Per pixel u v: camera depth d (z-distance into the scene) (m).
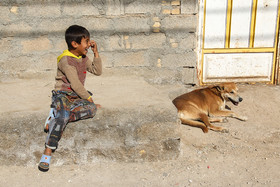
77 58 3.32
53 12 4.94
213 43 5.67
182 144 3.93
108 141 3.59
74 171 3.45
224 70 5.82
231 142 4.02
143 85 4.77
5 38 4.99
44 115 3.53
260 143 3.99
